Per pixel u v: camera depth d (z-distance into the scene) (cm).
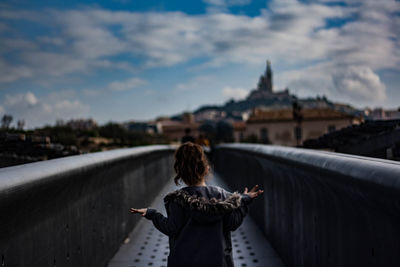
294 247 316
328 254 231
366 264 176
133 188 518
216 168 1187
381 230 158
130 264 372
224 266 194
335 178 184
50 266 225
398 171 129
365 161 162
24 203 178
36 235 204
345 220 202
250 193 210
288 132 5191
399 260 143
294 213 315
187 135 1012
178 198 195
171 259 193
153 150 628
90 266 315
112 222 397
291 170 296
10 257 174
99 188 345
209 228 194
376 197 145
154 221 206
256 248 405
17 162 309
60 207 244
